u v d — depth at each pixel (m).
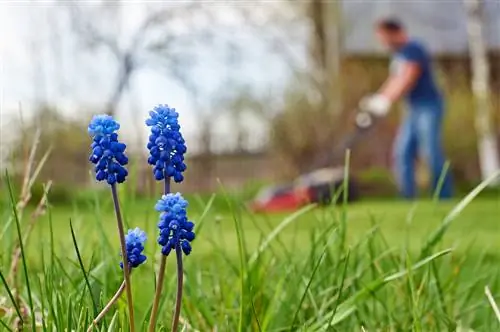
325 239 1.96
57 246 2.84
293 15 19.47
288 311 1.82
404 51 10.52
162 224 1.06
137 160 2.28
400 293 1.96
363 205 9.48
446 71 21.47
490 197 13.69
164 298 1.71
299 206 2.57
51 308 1.36
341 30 20.31
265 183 17.17
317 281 1.94
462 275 2.58
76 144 15.01
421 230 5.21
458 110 18.88
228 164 18.77
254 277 1.91
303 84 18.25
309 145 17.17
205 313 1.78
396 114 18.58
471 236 4.65
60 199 11.70
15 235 2.12
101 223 2.03
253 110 18.12
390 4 22.25
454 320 1.88
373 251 2.11
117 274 1.89
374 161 18.72
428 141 10.59
